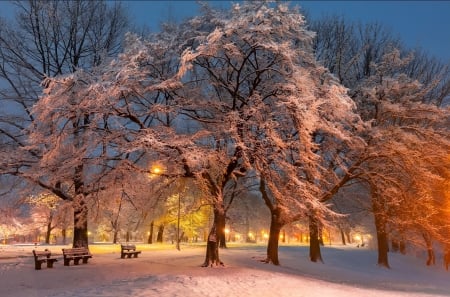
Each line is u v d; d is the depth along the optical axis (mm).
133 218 44750
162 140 15273
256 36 15516
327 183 19906
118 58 15250
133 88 15492
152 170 17031
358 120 19766
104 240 68500
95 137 15555
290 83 15664
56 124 15078
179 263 18859
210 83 17984
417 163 19297
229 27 14664
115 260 19984
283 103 14844
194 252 27062
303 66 17922
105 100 14523
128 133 15547
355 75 27109
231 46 15000
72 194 20594
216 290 11609
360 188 29125
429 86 21922
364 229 44781
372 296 12883
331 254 31250
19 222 34781
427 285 20766
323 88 16188
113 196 17266
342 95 15977
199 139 16906
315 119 14797
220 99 18812
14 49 20938
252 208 46344
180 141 15133
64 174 16938
